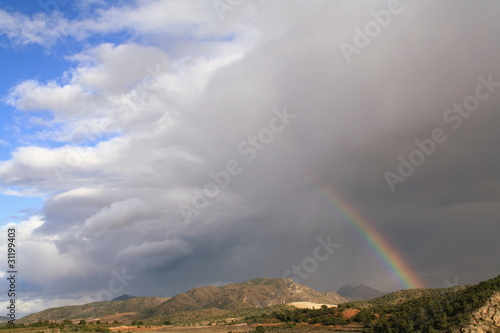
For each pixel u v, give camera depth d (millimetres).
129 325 160250
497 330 72625
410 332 85875
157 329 137625
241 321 160250
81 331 121188
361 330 106500
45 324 135250
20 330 119250
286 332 117688
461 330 75000
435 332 78500
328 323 125938
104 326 147250
